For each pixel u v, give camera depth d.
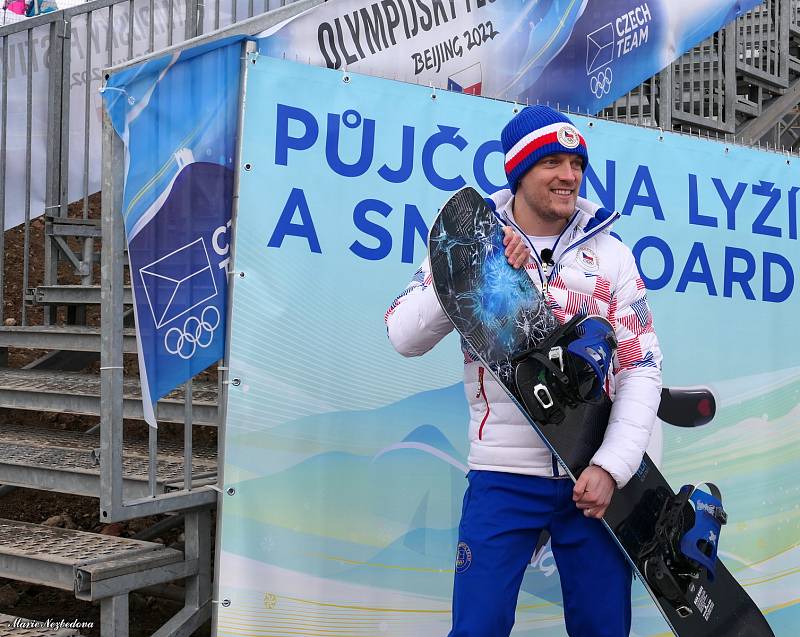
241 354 2.58
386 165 2.84
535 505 2.03
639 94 3.79
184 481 2.62
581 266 2.10
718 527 2.24
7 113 4.58
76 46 4.75
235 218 2.58
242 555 2.56
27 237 4.15
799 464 3.64
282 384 2.64
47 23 4.33
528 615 3.03
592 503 1.94
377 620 2.76
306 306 2.68
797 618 3.60
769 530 3.55
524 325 2.03
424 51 3.09
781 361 3.63
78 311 4.43
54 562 2.49
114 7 4.79
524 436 2.03
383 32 2.99
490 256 2.04
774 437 3.59
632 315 2.13
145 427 4.62
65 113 4.43
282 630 2.61
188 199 2.52
